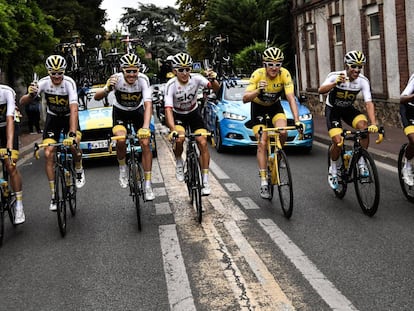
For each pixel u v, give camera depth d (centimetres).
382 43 1666
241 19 2792
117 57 2022
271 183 744
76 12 3634
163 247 591
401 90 1578
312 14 2309
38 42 2045
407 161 738
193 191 747
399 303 421
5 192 670
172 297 455
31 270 545
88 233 666
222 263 530
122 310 436
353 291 448
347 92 730
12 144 647
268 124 754
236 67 2441
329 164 790
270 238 605
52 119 721
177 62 695
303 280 477
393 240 580
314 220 675
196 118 734
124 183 739
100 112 1256
